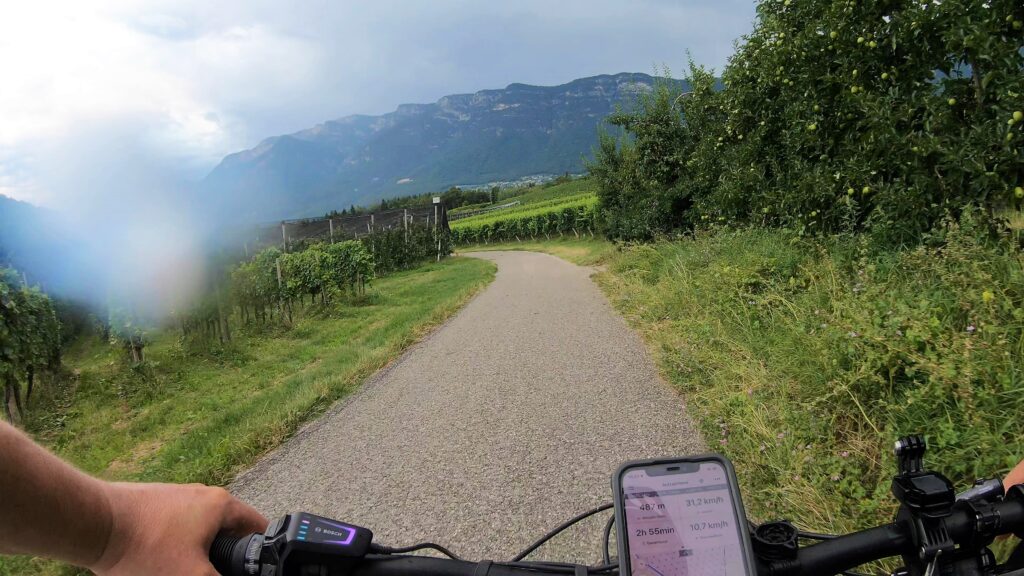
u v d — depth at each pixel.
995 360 3.48
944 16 5.79
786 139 8.75
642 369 6.55
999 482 1.13
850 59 6.93
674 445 4.45
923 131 5.98
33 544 0.75
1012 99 5.18
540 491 4.00
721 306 7.14
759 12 9.55
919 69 6.27
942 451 3.23
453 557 1.29
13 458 0.72
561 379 6.61
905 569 1.16
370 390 7.22
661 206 16.75
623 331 8.68
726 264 8.41
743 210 10.76
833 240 6.91
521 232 58.75
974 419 3.15
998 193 5.30
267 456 5.46
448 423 5.64
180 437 6.84
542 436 4.98
